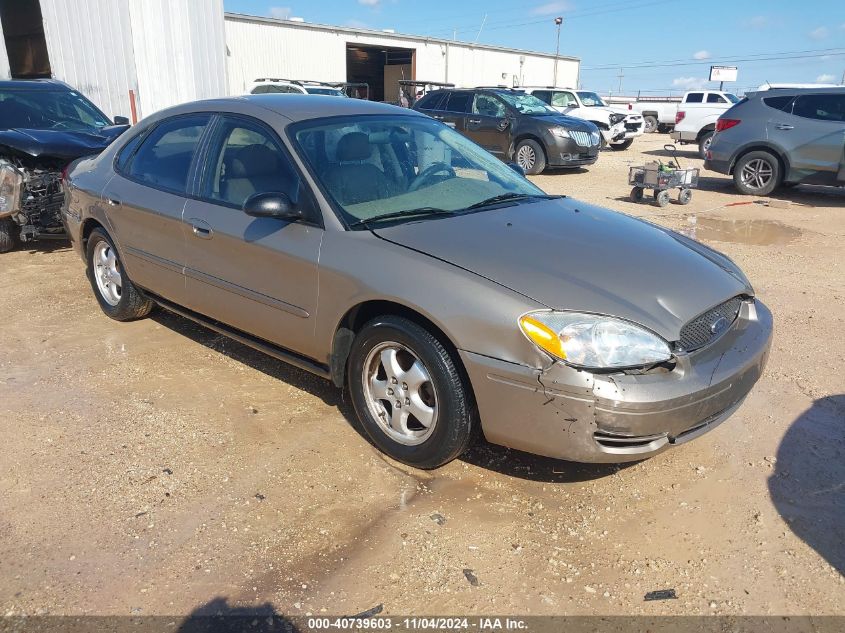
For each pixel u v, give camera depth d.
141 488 2.99
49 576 2.47
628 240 3.31
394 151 3.83
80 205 4.88
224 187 3.80
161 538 2.68
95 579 2.46
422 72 35.00
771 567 2.57
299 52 29.38
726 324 3.06
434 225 3.24
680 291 2.90
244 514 2.82
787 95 10.98
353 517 2.82
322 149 3.55
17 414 3.62
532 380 2.63
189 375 4.13
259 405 3.75
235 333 3.92
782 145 10.90
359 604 2.37
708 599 2.41
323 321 3.25
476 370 2.73
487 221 3.33
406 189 3.62
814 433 3.51
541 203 3.78
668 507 2.92
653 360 2.63
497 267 2.86
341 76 31.27
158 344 4.61
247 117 3.80
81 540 2.66
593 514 2.87
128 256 4.49
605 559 2.61
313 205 3.32
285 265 3.36
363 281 3.02
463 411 2.88
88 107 8.26
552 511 2.89
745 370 2.91
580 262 2.97
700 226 8.90
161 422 3.56
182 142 4.17
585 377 2.57
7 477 3.06
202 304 3.99
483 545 2.67
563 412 2.61
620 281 2.87
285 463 3.19
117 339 4.69
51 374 4.12
